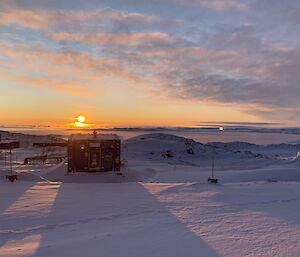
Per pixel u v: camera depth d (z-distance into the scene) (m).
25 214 10.18
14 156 49.66
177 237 7.37
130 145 57.59
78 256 6.16
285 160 47.28
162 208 11.12
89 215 10.10
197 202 12.29
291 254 6.14
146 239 7.23
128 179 23.84
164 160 47.06
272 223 8.81
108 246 6.73
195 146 59.47
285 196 13.81
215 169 37.84
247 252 6.24
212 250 6.37
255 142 137.50
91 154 24.88
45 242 7.27
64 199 12.76
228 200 12.77
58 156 45.03
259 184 18.14
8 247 6.92
